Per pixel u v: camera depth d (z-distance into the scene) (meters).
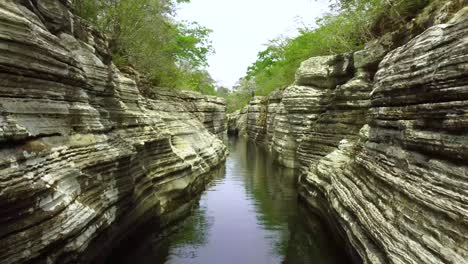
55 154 6.72
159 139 13.85
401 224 6.52
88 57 9.31
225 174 22.62
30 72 6.35
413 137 6.93
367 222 7.83
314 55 24.62
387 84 8.44
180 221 12.97
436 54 6.40
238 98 78.12
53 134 6.99
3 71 5.82
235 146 42.59
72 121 7.82
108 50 11.50
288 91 22.55
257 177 21.50
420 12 10.95
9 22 5.89
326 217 11.91
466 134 5.53
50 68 6.90
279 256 9.95
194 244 10.77
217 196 16.73
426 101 6.75
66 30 8.62
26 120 6.20
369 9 14.40
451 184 5.54
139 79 17.28
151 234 11.60
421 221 6.01
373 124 9.62
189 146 18.80
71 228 6.47
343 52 19.88
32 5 7.04
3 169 5.25
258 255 10.04
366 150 9.64
